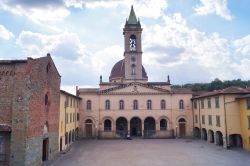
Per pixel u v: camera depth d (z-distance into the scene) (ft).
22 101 96.68
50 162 122.42
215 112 180.14
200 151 155.74
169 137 223.71
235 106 166.50
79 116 223.51
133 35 249.75
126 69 244.83
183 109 228.22
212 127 186.29
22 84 97.50
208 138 194.59
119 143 192.65
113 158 135.54
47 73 119.96
